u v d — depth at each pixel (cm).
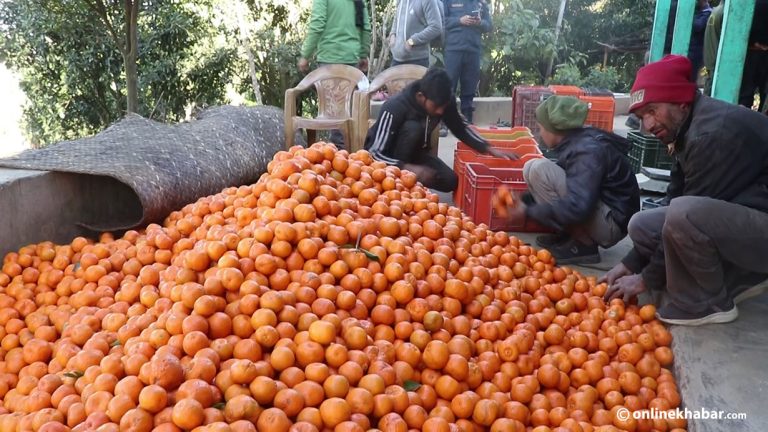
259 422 172
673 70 266
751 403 222
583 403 228
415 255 261
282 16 1048
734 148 258
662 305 298
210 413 169
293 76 1044
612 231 367
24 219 318
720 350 256
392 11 1055
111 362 194
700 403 225
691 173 271
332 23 683
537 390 230
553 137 372
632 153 617
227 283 213
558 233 403
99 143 395
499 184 418
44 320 266
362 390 190
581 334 266
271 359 195
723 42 390
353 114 556
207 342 196
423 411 197
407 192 312
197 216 299
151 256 283
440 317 235
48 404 203
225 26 1025
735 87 394
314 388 187
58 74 1024
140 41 978
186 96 1049
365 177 297
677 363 259
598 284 314
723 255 263
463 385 217
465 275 269
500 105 959
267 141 520
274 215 247
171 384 178
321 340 201
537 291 297
